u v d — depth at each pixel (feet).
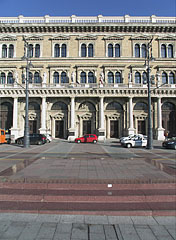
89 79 133.90
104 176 26.43
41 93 125.49
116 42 136.15
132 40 135.95
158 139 122.83
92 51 136.67
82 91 124.77
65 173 28.12
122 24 133.18
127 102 128.67
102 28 135.33
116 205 19.92
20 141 98.73
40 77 133.80
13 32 137.59
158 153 59.11
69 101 130.21
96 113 129.29
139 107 132.36
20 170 30.07
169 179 24.88
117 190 23.07
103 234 15.10
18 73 134.82
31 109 132.57
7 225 16.28
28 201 20.93
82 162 38.17
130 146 79.25
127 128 126.31
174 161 42.63
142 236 14.87
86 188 23.30
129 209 18.92
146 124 131.64
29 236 14.61
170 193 22.03
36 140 94.02
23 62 135.13
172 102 130.41
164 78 132.87
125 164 35.96
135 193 21.99
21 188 23.57
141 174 27.71
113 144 96.84
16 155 52.49
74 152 61.05
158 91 124.16
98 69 134.00
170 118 132.05
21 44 137.08
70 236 14.74
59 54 136.26
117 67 133.08
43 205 19.83
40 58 134.10
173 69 132.05
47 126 129.80
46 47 136.36
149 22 132.77
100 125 124.98
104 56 135.23
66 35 135.74
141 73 132.77
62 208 19.08
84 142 106.52
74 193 21.85
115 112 132.05
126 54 135.23
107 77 133.18
